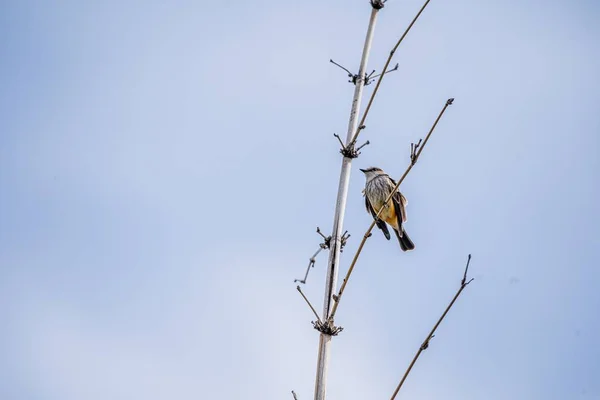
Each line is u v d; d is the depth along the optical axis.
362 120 10.96
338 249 10.78
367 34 11.82
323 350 9.83
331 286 10.52
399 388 8.70
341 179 11.16
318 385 9.63
